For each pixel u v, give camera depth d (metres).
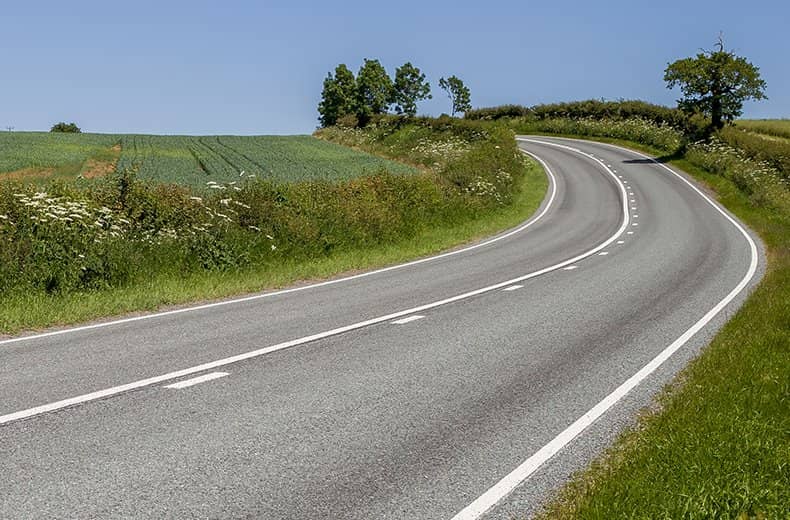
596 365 8.37
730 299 13.10
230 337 9.48
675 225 28.20
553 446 5.74
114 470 4.94
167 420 6.04
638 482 4.65
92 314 11.01
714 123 55.81
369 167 48.91
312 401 6.70
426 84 111.44
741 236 24.77
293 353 8.61
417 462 5.32
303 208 21.34
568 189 42.19
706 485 4.62
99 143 65.69
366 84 106.19
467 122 64.75
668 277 15.98
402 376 7.69
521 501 4.70
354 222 21.95
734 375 7.39
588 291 13.97
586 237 25.17
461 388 7.30
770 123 74.12
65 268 12.96
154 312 11.48
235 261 16.20
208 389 6.99
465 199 31.06
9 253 12.75
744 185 39.12
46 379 7.24
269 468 5.09
